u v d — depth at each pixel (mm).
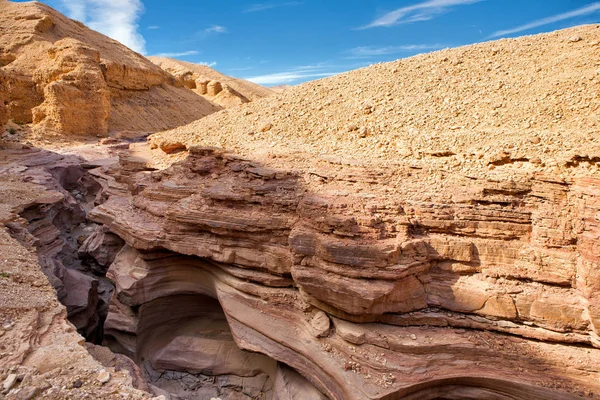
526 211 8375
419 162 10586
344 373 8102
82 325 12836
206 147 13016
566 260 7895
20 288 8242
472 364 7961
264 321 9766
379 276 8125
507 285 8234
